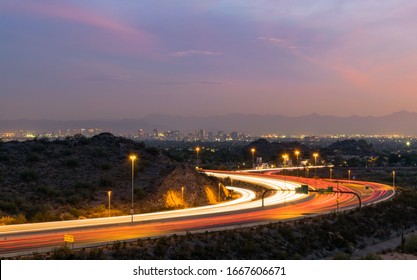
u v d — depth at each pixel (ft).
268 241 213.05
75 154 398.83
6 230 192.95
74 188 320.70
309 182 460.55
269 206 303.89
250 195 374.43
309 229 244.42
